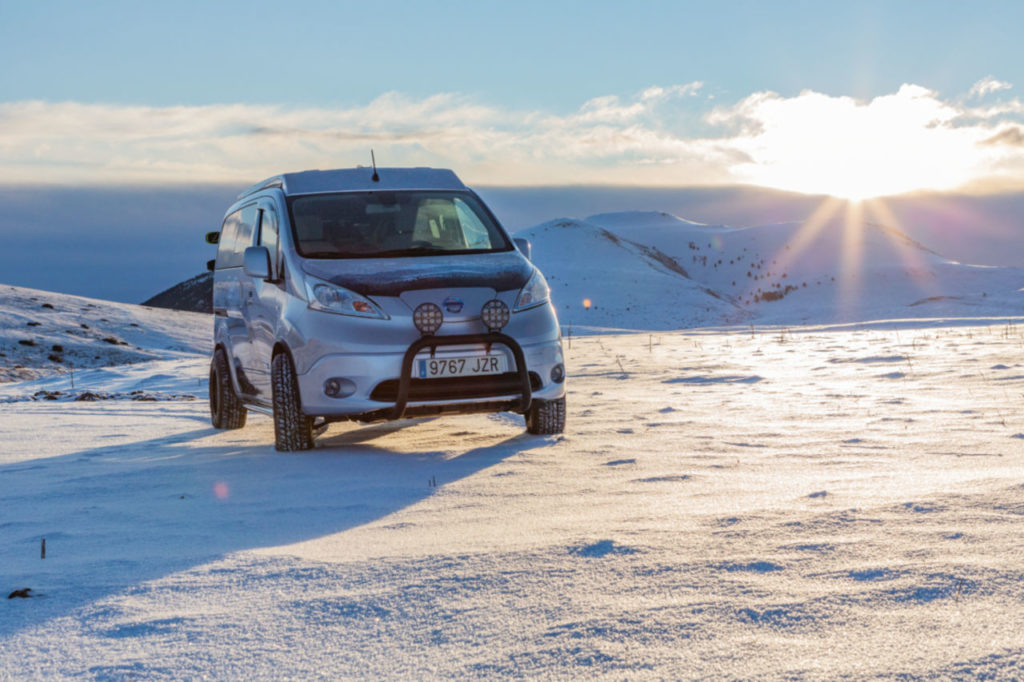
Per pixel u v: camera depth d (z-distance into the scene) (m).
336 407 6.35
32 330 27.89
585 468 5.24
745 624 2.47
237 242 8.58
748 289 111.06
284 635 2.60
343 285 6.52
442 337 6.33
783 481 4.57
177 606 2.91
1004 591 2.62
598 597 2.76
